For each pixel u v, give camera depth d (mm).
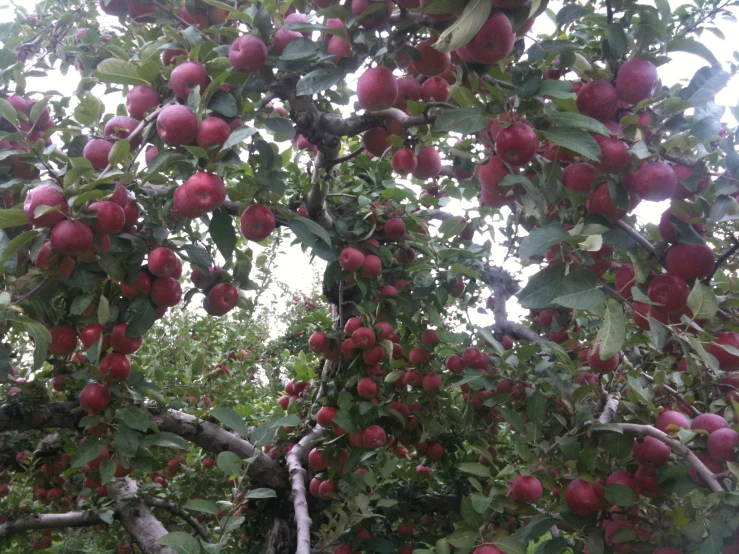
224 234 2162
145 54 2197
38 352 1834
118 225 1862
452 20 1785
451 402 3486
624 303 1831
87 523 4195
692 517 1825
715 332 1785
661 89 1952
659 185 1655
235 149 2127
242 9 2334
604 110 1772
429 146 2836
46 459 4121
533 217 1980
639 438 1980
